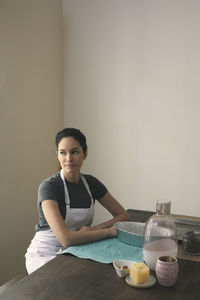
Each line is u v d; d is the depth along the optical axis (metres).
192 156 2.56
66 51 2.97
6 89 2.25
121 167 2.81
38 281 1.01
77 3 2.90
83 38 2.90
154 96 2.66
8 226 2.30
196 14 2.47
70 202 1.56
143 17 2.66
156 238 1.12
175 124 2.60
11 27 2.27
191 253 1.24
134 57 2.71
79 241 1.34
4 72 2.22
